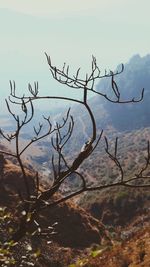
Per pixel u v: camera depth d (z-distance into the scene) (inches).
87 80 139.3
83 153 127.5
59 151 128.6
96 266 801.6
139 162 5393.7
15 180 1218.6
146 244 791.1
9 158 2628.0
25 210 126.7
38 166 7042.3
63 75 141.3
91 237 1357.0
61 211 1327.5
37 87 134.3
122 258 790.5
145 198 2918.3
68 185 4852.4
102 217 2928.2
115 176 5167.3
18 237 125.2
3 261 120.4
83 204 3233.3
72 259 1080.8
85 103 134.5
